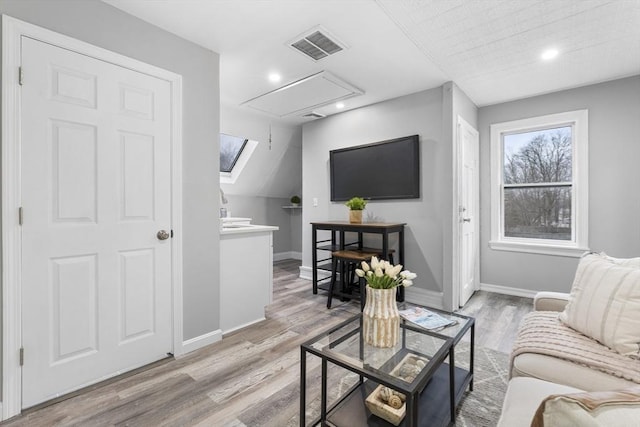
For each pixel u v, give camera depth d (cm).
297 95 329
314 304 328
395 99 339
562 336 134
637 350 115
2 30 145
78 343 171
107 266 181
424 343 142
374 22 202
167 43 209
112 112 182
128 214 190
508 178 361
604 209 295
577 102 308
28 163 154
